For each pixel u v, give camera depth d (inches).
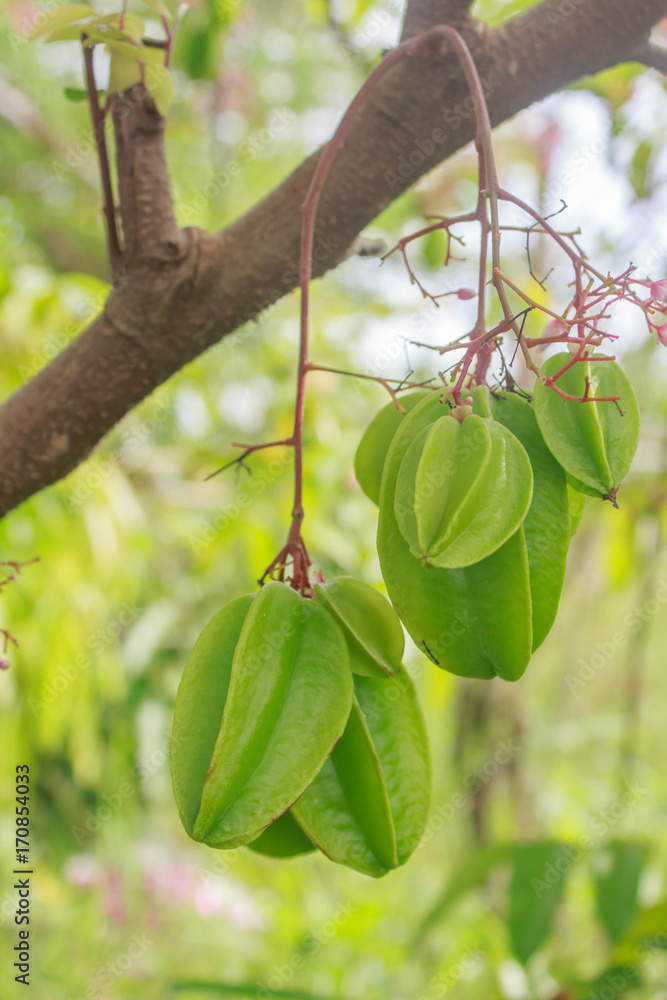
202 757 29.6
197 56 66.7
